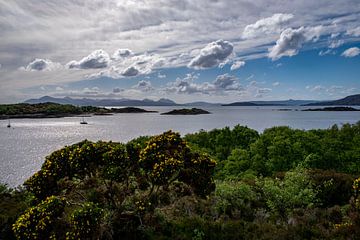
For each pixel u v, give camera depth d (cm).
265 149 2577
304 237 785
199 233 776
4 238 754
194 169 841
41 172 791
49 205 688
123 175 788
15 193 1050
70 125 16388
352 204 961
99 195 820
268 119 18575
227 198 1041
